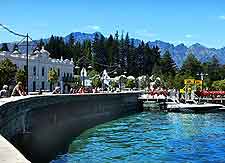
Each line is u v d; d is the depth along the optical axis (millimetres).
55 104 45375
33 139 35062
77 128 55375
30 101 34531
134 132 52438
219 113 89625
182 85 178000
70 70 140250
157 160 32531
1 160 10102
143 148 38656
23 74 95812
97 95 67812
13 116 27953
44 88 122688
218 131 53844
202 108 90750
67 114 51500
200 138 46250
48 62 124812
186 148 38750
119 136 48125
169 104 95750
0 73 90438
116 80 172375
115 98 81688
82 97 59062
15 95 42656
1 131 23172
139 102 100062
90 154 35250
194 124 64125
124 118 76125
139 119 73812
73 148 38562
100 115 70062
